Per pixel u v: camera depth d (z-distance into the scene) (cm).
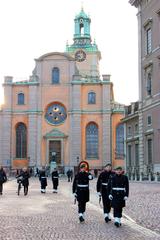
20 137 9569
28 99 9588
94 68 11119
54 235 1391
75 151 9356
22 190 3997
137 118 6044
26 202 2686
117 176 1625
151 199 2750
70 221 1764
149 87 5350
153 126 5156
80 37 11369
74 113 9450
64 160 9406
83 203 1764
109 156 9269
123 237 1352
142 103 5566
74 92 9506
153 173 5103
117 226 1593
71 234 1414
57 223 1697
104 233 1438
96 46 11262
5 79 9625
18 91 9638
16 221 1750
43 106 9550
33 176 9125
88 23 11462
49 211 2150
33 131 9444
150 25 5247
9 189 4188
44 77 9625
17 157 9512
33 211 2147
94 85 9525
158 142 4975
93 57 11181
